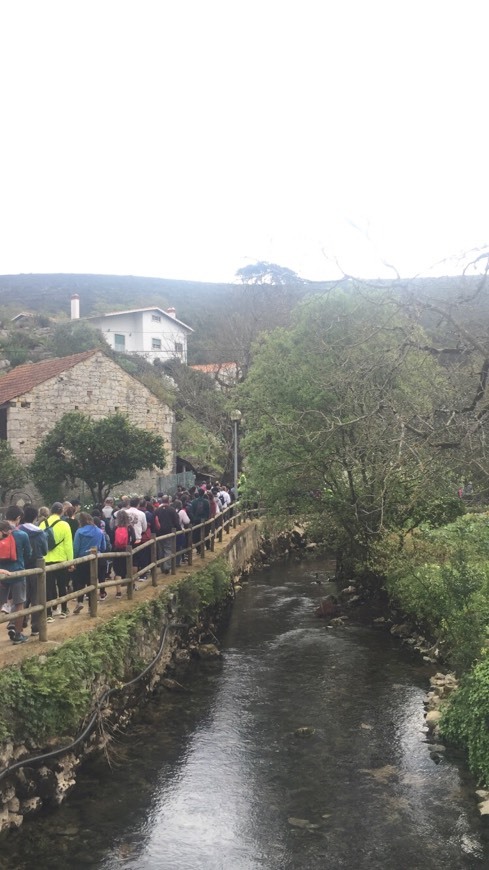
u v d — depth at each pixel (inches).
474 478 449.1
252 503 1058.1
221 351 1674.5
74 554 410.3
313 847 247.0
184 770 310.0
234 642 549.3
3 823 246.4
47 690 267.7
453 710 342.0
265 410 695.7
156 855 240.4
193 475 1184.2
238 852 243.3
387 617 603.5
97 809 272.1
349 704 398.6
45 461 866.8
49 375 993.5
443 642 463.8
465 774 305.4
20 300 2448.3
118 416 901.8
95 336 1658.5
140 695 386.9
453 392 452.1
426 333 524.4
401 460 447.5
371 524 627.5
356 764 317.1
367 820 266.2
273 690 426.0
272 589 797.9
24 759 259.3
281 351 747.4
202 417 1462.8
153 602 431.8
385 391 493.7
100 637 338.3
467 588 401.4
